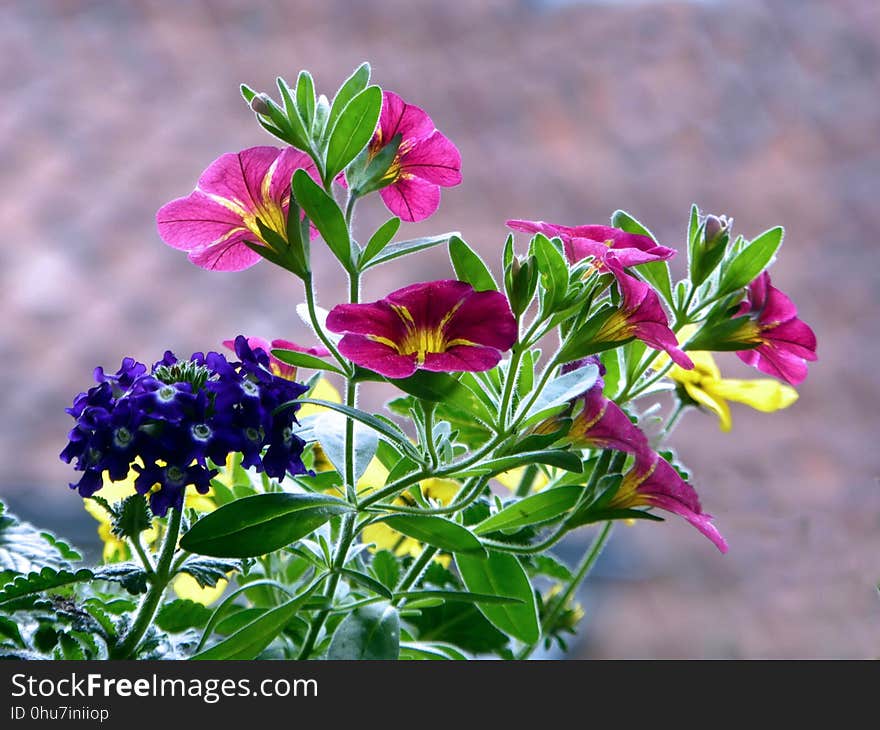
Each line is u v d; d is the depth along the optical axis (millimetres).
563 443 797
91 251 2195
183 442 769
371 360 761
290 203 783
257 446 774
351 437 795
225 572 793
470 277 790
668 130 2443
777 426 1801
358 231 2098
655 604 1132
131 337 2057
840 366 2002
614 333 785
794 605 972
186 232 796
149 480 769
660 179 2346
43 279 2119
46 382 1957
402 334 770
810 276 2201
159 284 2139
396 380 780
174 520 783
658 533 1188
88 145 2400
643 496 804
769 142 2443
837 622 922
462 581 850
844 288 2186
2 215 2264
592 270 790
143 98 2498
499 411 785
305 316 806
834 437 1806
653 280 819
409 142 799
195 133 2424
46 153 2379
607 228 795
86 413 777
